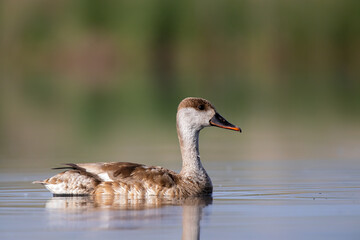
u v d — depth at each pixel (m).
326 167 14.27
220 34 44.47
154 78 41.31
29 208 9.73
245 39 44.19
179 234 7.97
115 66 45.78
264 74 43.47
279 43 43.91
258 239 7.70
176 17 45.09
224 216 9.04
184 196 10.95
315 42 43.97
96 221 8.72
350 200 10.24
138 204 10.09
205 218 8.91
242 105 28.34
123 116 25.94
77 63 45.72
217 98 30.83
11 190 11.62
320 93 33.12
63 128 22.91
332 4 43.94
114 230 8.19
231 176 13.25
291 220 8.72
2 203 10.19
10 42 46.81
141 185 10.89
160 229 8.24
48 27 46.34
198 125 11.57
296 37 43.88
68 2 46.06
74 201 10.39
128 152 17.31
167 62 45.31
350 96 31.78
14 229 8.27
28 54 46.50
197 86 36.06
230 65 44.28
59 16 46.25
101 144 19.12
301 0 43.88
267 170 14.01
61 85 38.09
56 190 11.02
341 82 38.62
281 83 38.12
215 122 11.62
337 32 44.06
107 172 11.08
